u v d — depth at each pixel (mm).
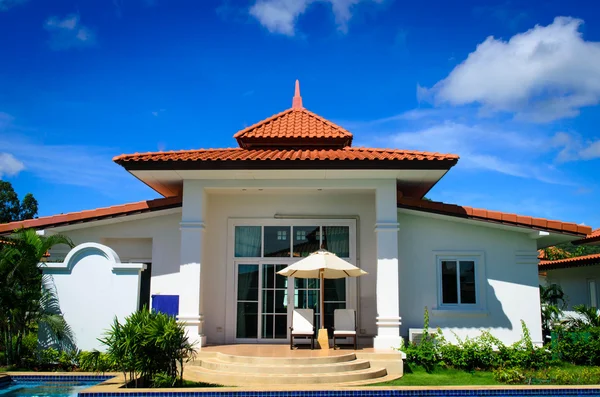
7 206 42875
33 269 12680
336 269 12516
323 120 18156
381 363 12055
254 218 15438
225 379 10797
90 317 12805
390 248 13805
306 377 10680
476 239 14711
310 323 13320
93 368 11641
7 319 12125
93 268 13016
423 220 14867
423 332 13461
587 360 13391
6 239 14602
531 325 14273
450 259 14727
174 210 15109
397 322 13477
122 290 12891
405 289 14578
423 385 10734
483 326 14312
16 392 10320
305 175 13867
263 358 11445
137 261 15617
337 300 15273
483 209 14414
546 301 23125
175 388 9430
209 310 15062
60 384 11031
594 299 22312
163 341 9727
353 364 11492
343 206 15508
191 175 13938
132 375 10039
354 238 15367
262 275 15328
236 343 14852
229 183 14203
